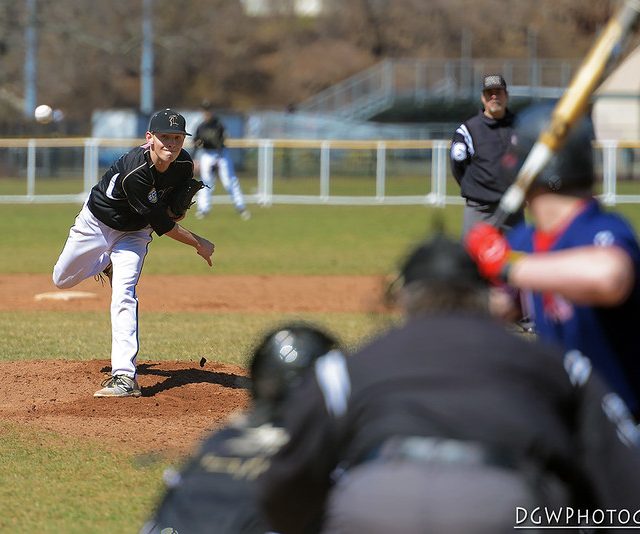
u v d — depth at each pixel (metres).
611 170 78.62
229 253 52.44
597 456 8.13
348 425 8.02
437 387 7.85
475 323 8.22
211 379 23.75
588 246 9.38
